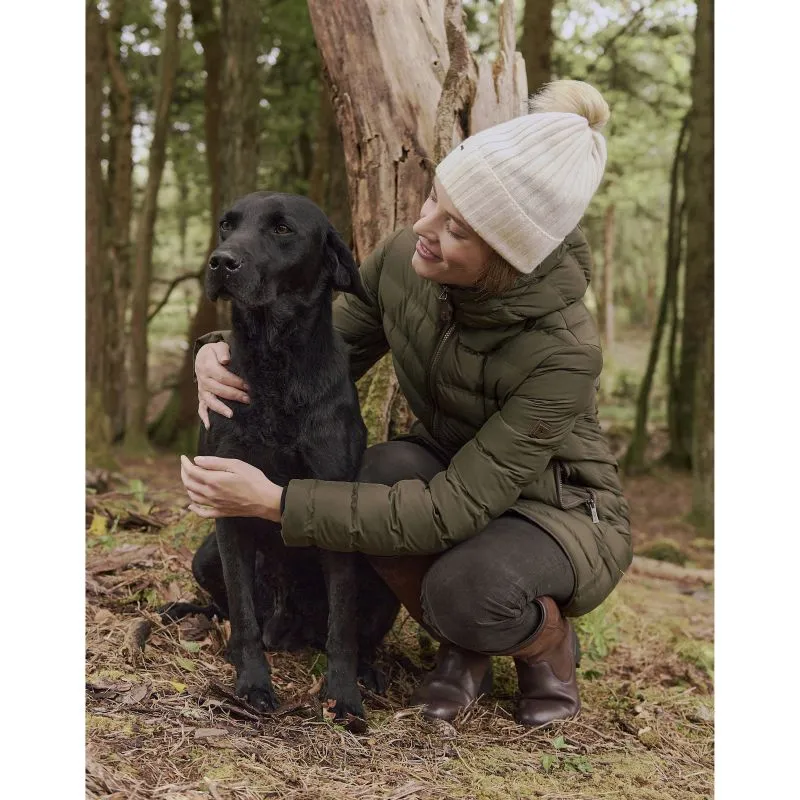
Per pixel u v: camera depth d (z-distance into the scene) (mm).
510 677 2891
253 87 8484
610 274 15352
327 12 3232
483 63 3197
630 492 10141
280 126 11039
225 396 2371
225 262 2182
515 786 2088
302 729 2197
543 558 2320
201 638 2689
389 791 1966
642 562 6109
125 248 10586
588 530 2443
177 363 14281
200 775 1915
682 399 11219
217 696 2293
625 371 16047
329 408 2383
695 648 3596
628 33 11359
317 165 9844
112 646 2502
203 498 2264
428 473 2500
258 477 2246
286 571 2654
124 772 1875
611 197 13695
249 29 8422
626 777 2248
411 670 2834
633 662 3420
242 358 2367
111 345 10633
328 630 2391
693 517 8258
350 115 3271
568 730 2473
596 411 2596
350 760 2102
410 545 2234
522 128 2066
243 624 2344
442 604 2285
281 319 2314
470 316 2283
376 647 2729
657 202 14602
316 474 2373
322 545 2248
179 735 2072
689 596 5039
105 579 3023
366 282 2689
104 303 10430
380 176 3246
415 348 2490
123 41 11578
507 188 2031
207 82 10781
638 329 17844
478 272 2168
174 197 14570
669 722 2785
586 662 3260
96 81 8383
